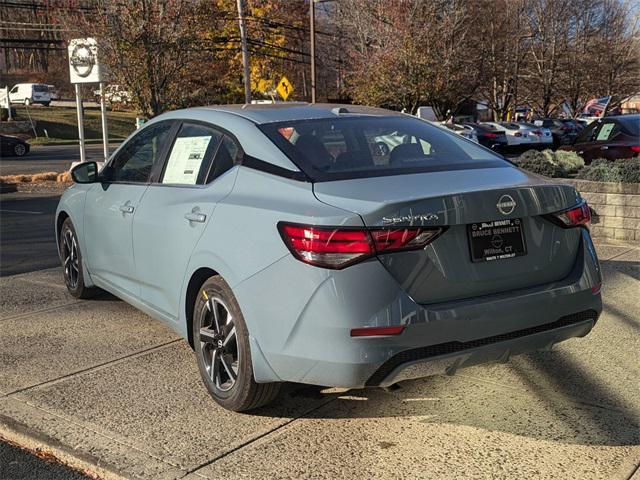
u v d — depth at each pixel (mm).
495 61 41250
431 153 3957
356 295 3051
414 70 31281
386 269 3086
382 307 3062
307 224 3139
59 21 20625
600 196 8172
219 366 3812
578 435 3424
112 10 18781
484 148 4266
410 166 3699
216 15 22625
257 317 3361
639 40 33844
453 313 3156
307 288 3121
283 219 3270
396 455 3271
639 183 8078
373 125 4168
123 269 4887
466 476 3068
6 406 3879
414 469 3139
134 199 4676
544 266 3502
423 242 3133
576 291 3525
